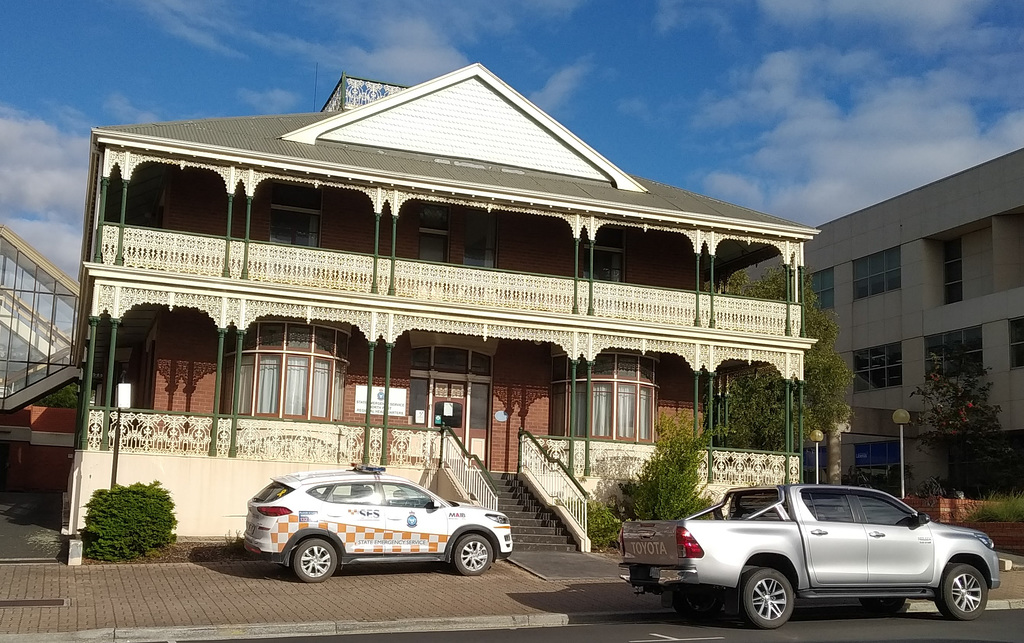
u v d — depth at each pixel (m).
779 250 27.27
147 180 24.56
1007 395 38.19
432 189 23.62
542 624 13.63
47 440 37.12
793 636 12.17
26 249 34.25
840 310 48.03
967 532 14.28
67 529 20.69
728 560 12.77
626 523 14.04
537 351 27.22
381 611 13.70
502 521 17.56
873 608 15.09
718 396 30.06
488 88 27.95
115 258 21.20
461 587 15.98
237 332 21.98
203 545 19.28
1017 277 39.34
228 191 22.22
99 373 34.06
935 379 38.50
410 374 25.80
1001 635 12.46
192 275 21.45
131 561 17.83
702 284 29.41
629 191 28.28
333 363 24.08
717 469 25.30
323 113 29.84
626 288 25.52
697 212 26.31
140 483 18.56
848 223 47.97
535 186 25.45
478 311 23.89
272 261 22.48
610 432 26.39
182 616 12.97
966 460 39.78
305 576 15.95
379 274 23.33
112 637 11.80
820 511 13.52
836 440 36.12
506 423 26.53
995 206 39.47
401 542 16.59
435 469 22.77
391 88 30.91
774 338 26.45
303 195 25.19
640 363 27.14
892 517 13.88
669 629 12.89
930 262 43.19
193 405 23.59
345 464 22.08
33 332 33.94
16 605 13.45
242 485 21.05
